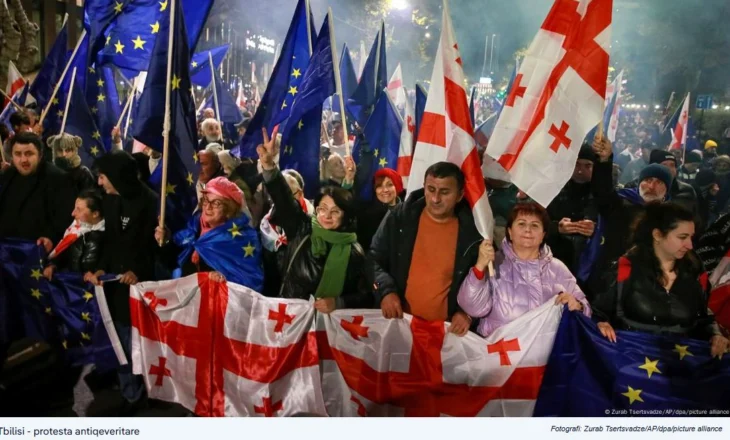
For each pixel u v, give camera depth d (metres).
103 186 4.18
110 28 5.15
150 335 3.90
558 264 3.48
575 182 4.52
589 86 3.57
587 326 3.33
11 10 12.32
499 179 4.41
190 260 4.10
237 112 8.59
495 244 3.90
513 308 3.43
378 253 3.64
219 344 3.81
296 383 3.71
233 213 3.93
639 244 3.40
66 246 4.18
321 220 3.66
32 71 12.77
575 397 3.39
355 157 6.22
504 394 3.46
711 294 3.95
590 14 3.56
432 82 3.46
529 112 3.68
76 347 4.23
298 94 4.59
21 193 4.54
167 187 4.01
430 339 3.51
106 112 6.95
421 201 3.54
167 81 3.83
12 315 4.32
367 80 6.95
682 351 3.25
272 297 3.81
